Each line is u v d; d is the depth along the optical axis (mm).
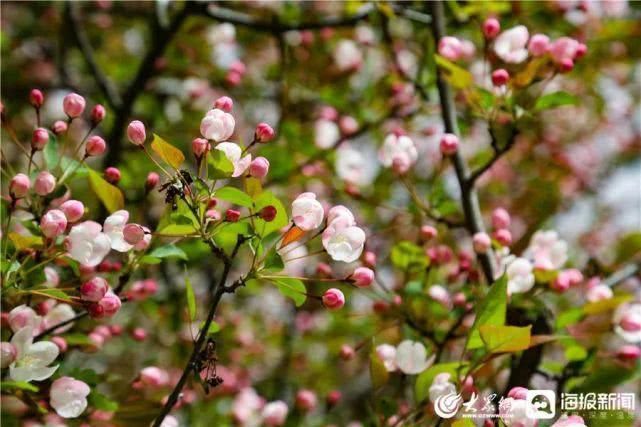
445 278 1959
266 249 1630
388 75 2410
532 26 2121
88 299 1594
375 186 2244
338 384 2607
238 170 1566
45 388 1670
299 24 2223
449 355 1857
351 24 2205
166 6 2412
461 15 2045
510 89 1810
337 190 2170
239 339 2535
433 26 2010
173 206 1549
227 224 1562
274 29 2242
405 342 1732
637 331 1791
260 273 1557
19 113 2818
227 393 2279
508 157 3258
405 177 1872
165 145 1542
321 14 2758
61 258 1677
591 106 3021
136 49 3094
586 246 3484
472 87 1833
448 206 1900
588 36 2244
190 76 2611
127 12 3021
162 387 1933
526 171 3346
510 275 1797
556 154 3355
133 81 2211
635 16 2359
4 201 1675
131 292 1807
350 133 2328
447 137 1865
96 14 3051
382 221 2244
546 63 1806
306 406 2012
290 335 2760
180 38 2584
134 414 1740
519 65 1861
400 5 2150
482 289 1816
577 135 3479
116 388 1792
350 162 2191
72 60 2943
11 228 1785
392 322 1867
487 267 1813
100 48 3051
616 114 3465
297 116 2576
